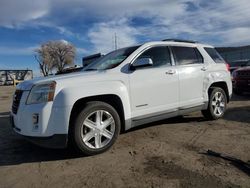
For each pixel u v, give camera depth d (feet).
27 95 15.65
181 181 12.35
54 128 14.80
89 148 15.53
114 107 17.46
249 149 16.06
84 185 12.39
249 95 41.19
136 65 17.70
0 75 213.05
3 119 28.27
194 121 23.45
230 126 21.52
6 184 12.82
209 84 22.65
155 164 14.33
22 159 15.87
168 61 20.15
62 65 266.98
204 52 23.07
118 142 18.15
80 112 15.29
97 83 16.21
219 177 12.60
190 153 15.72
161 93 19.15
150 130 20.83
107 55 21.01
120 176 13.10
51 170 14.16
